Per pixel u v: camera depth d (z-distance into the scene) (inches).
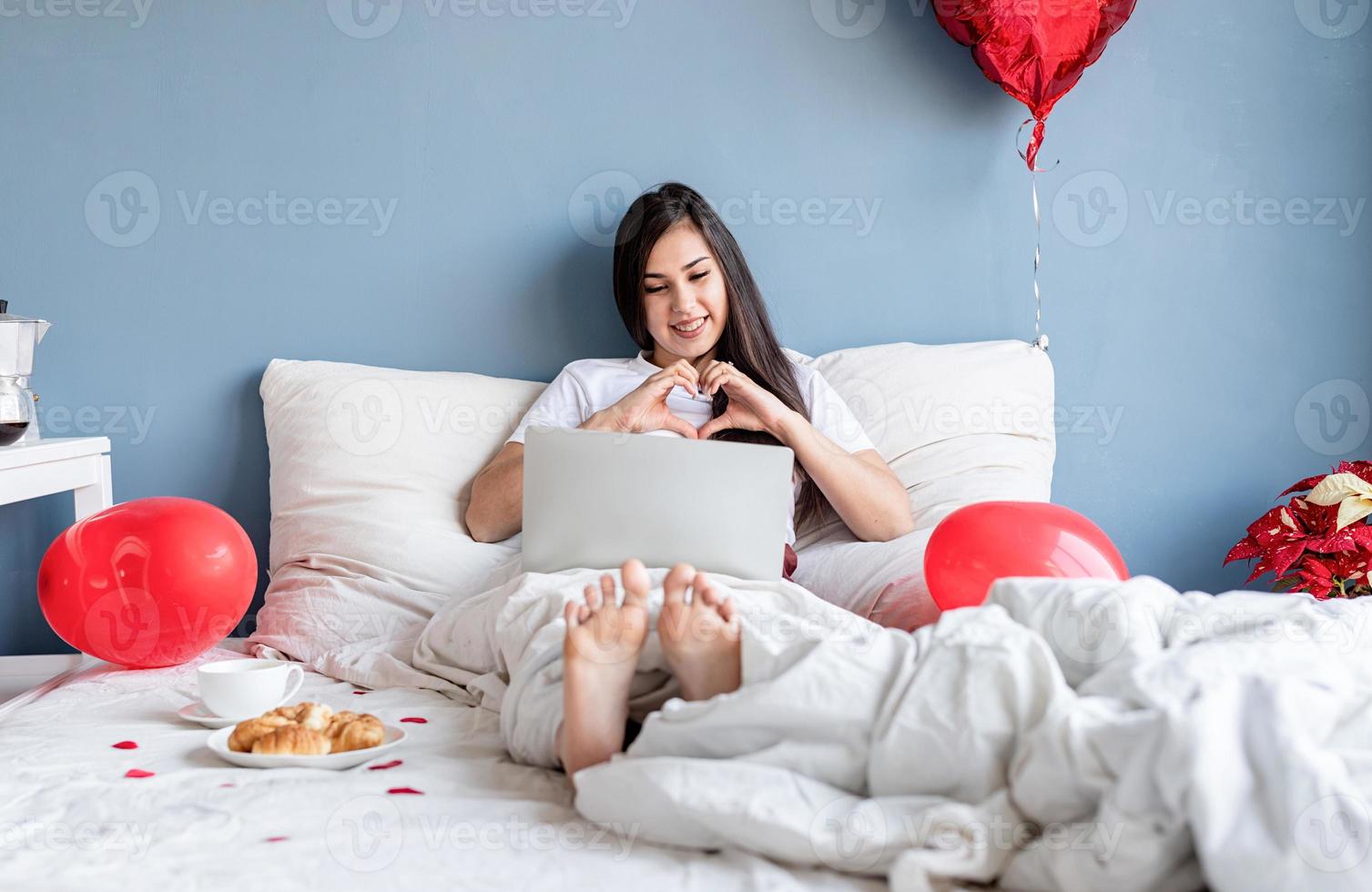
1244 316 92.3
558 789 47.3
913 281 91.0
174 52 87.4
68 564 66.5
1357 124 92.1
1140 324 91.8
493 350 90.0
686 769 40.1
